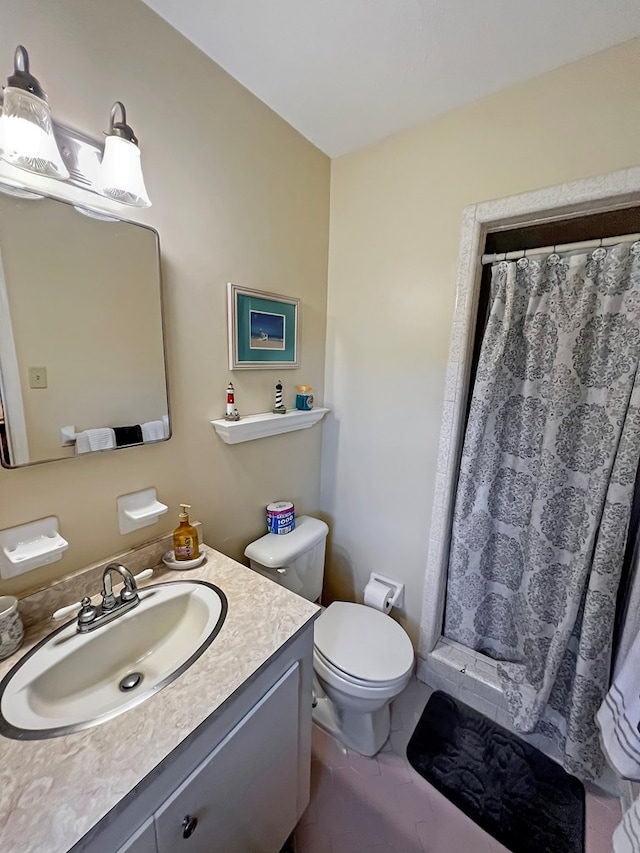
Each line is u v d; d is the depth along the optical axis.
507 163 1.21
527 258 1.30
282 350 1.50
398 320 1.54
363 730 1.36
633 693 0.90
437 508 1.53
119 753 0.59
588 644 1.20
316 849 1.09
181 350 1.13
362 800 1.22
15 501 0.83
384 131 1.41
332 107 1.28
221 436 1.31
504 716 1.48
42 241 0.81
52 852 0.47
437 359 1.46
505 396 1.43
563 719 1.37
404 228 1.46
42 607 0.87
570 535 1.30
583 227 1.30
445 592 1.65
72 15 0.79
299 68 1.10
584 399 1.26
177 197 1.06
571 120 1.09
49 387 0.86
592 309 1.21
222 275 1.22
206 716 0.65
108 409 0.97
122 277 0.95
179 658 0.89
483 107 1.23
